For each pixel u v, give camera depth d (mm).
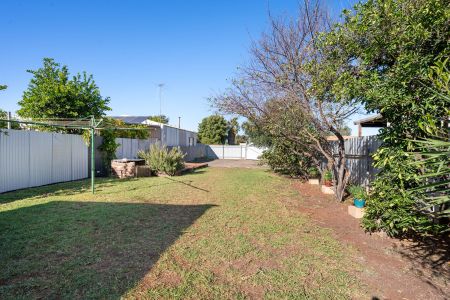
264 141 17203
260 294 2926
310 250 4082
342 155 7438
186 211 6219
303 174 12164
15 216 5500
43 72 12930
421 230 4355
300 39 7309
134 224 5141
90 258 3633
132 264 3502
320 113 7035
